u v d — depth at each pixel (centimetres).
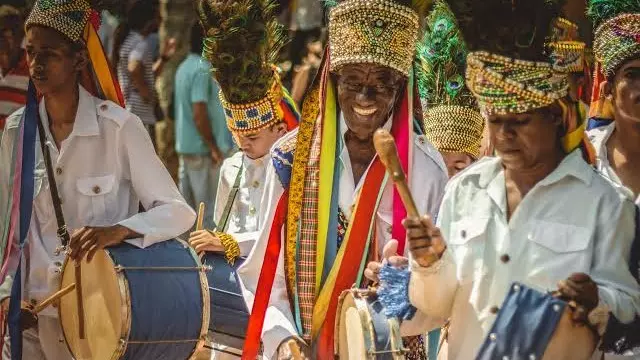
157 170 786
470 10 578
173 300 751
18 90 1172
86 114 780
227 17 845
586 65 754
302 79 1322
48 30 772
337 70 693
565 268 561
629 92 677
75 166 782
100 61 793
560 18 666
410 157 695
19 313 768
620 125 686
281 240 717
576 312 536
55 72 772
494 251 577
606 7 690
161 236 768
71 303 781
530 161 571
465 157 851
